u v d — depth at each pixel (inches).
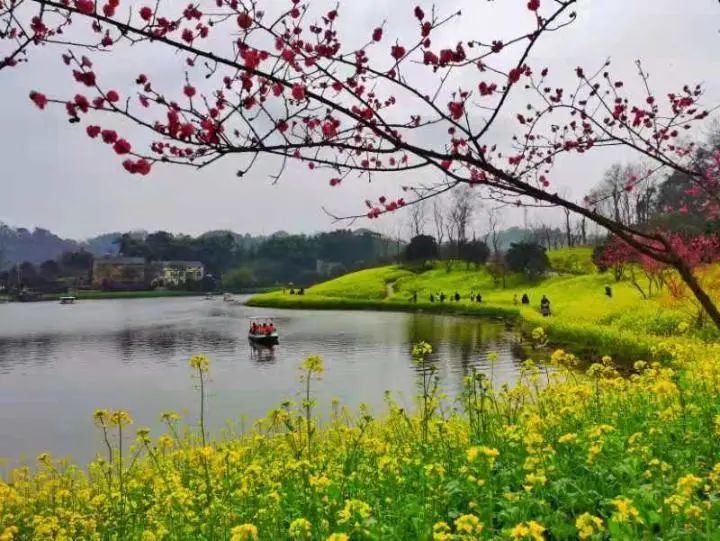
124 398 931.3
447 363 1118.4
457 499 198.7
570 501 181.3
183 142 121.8
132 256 7406.5
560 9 132.8
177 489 224.7
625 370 802.8
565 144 212.5
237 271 6929.1
